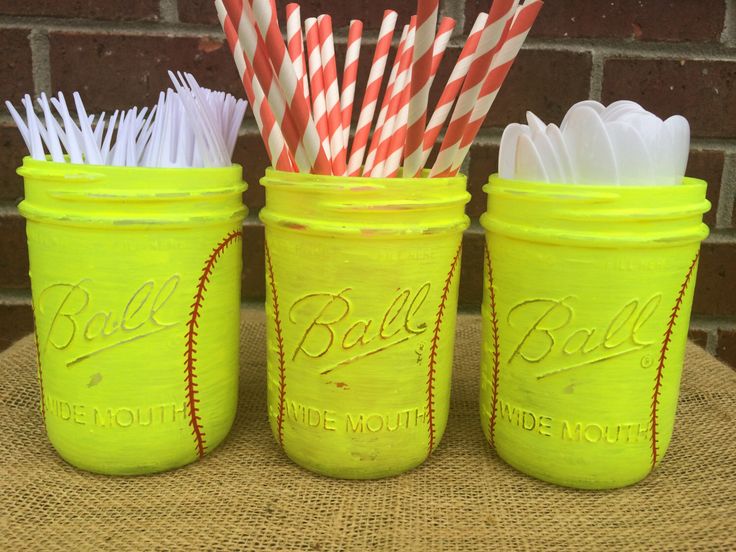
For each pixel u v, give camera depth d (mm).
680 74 642
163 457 414
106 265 381
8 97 629
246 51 378
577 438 399
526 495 405
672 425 425
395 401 404
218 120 437
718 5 628
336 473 416
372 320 388
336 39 632
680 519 378
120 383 396
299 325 401
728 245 682
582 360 389
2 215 662
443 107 427
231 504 387
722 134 656
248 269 688
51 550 339
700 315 702
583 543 355
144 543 348
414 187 373
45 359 412
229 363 440
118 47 625
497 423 434
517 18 379
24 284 683
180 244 390
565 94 646
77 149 406
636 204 367
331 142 433
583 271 377
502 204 406
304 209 382
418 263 388
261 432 480
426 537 359
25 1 609
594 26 633
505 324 417
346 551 345
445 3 625
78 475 414
